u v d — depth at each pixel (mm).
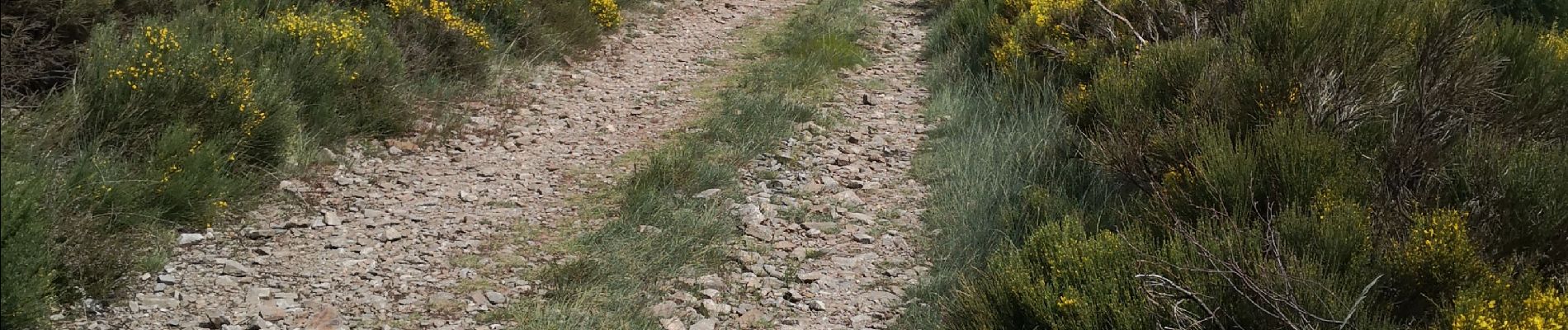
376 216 5602
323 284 4688
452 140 7094
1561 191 4312
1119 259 4164
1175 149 5570
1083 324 3799
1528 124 5773
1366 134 5422
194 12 7066
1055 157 6465
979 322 4086
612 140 7406
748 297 4766
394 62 7719
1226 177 4898
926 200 6191
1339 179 4762
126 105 5379
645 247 5234
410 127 7168
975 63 9602
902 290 4918
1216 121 5855
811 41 10594
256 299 4441
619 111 8219
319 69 6941
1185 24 7875
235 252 4934
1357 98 5762
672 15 12328
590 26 10359
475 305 4559
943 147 7070
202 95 5750
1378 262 4055
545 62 9516
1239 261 4094
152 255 4668
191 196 5129
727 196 6113
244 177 5703
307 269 4832
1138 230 4543
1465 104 5711
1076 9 9023
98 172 4887
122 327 4066
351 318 4363
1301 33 6238
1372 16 6395
